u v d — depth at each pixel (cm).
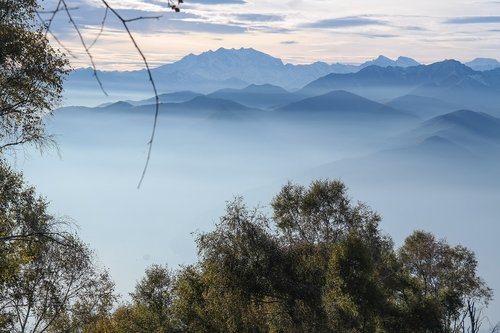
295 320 2853
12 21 1345
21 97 1493
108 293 2672
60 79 1495
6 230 1553
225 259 2875
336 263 2678
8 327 2252
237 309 2923
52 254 2311
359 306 2641
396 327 2939
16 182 1568
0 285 1930
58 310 2488
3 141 1529
